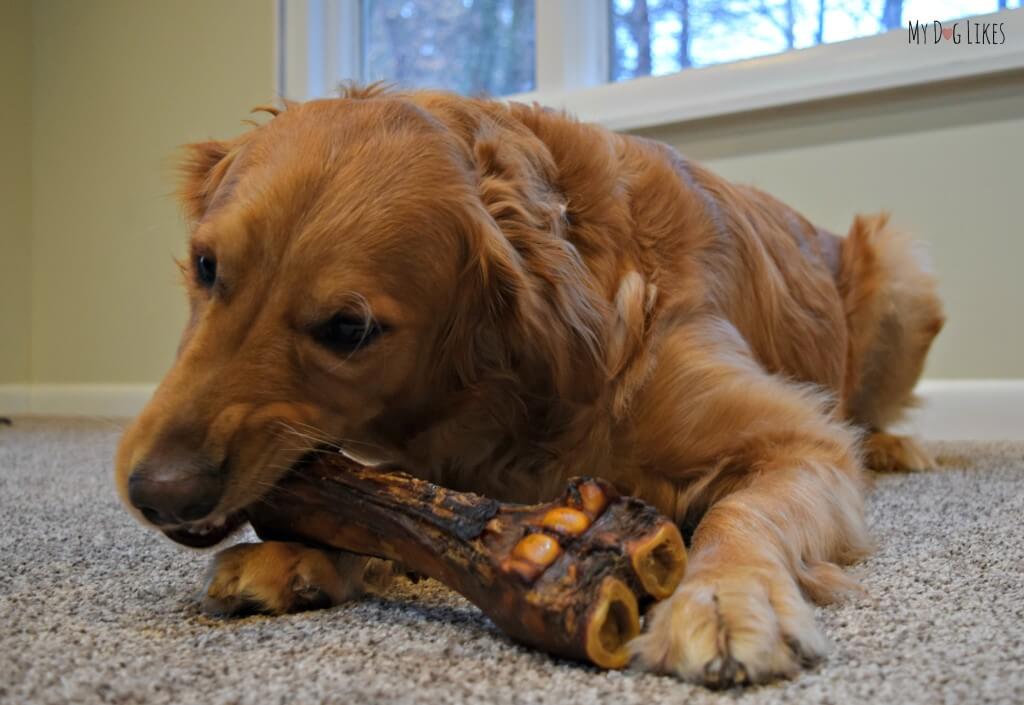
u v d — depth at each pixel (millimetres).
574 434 715
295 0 2066
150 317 2256
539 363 696
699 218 811
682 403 714
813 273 1009
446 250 657
